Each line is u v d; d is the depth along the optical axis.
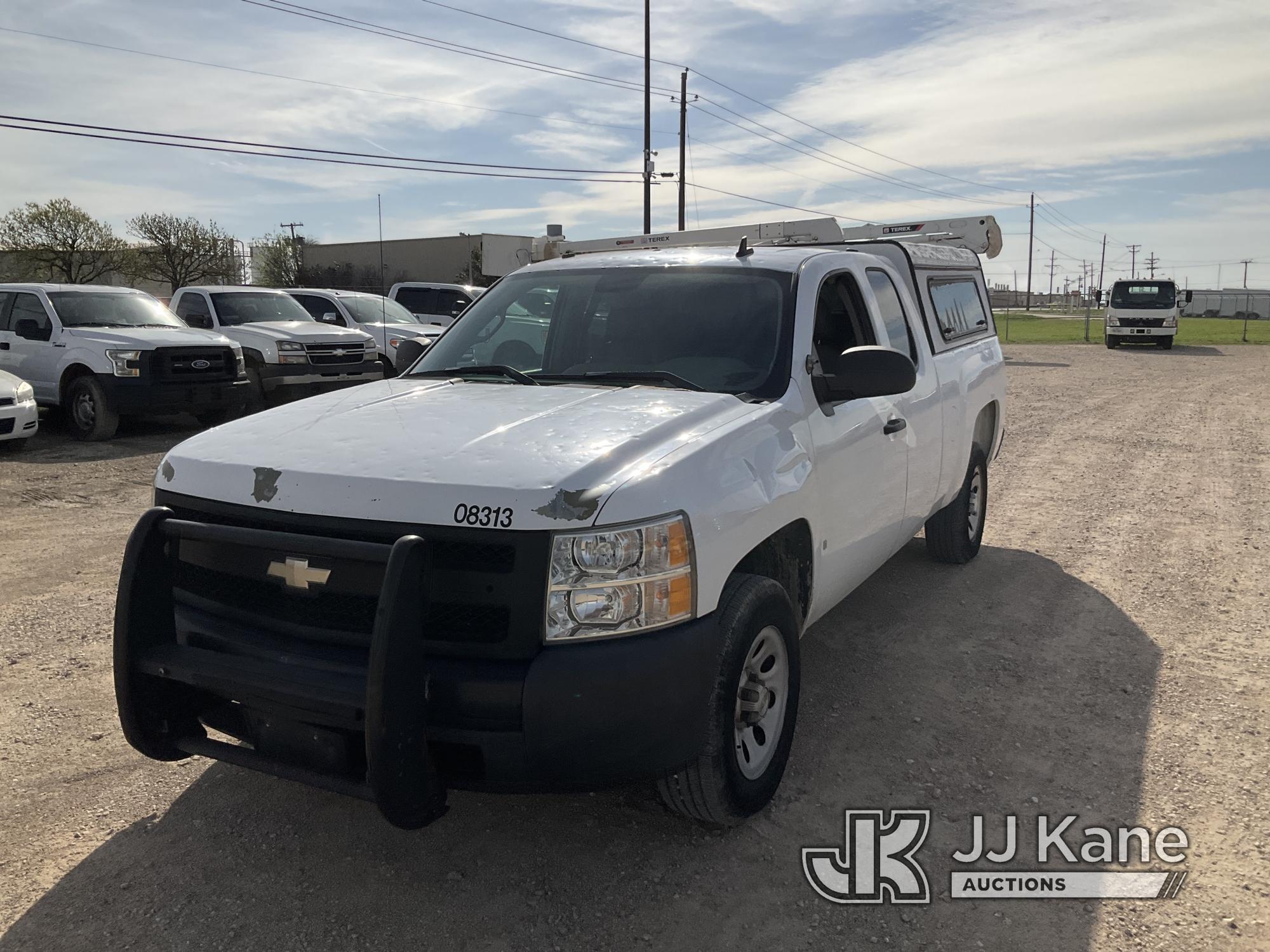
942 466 5.27
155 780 3.57
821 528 3.66
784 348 3.72
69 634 5.02
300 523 2.77
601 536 2.63
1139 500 8.48
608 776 2.68
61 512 7.91
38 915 2.80
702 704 2.80
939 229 10.88
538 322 4.20
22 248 54.22
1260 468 10.03
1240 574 6.23
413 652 2.52
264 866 3.05
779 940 2.75
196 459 3.07
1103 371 22.98
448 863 3.08
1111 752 3.85
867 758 3.79
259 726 2.82
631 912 2.86
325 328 14.48
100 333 11.71
